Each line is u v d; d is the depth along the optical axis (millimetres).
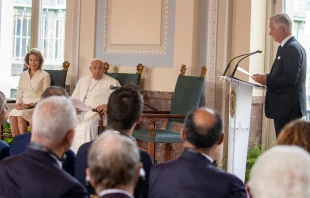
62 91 3916
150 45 7156
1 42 8461
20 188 2387
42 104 2506
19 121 7090
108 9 7543
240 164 5324
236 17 6504
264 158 1521
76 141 6699
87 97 7000
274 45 6551
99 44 7621
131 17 7316
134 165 1926
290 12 6508
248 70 6398
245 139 5309
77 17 7758
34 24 8336
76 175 3133
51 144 2473
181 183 2648
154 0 7105
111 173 1892
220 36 6629
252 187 1539
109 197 1886
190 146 2744
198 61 6816
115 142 1938
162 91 6992
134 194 3023
